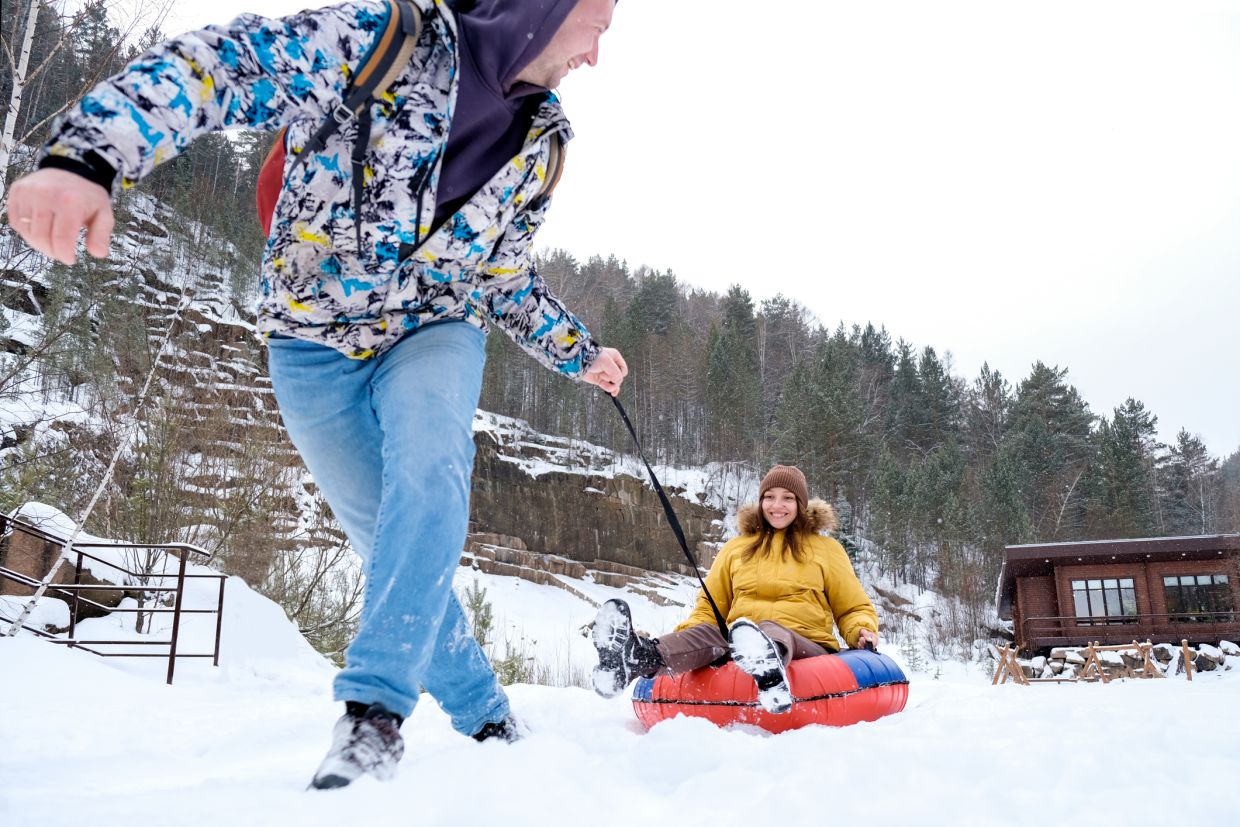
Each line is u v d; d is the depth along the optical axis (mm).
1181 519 63781
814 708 2516
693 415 57844
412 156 1394
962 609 39312
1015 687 3451
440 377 1521
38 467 9352
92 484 10648
